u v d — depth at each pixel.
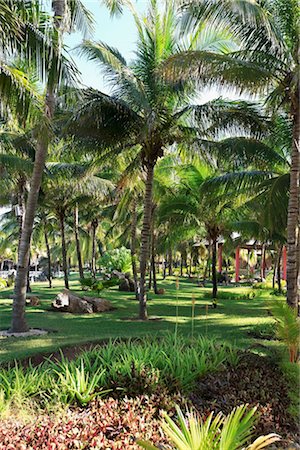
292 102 10.36
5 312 15.39
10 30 7.06
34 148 14.59
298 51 9.98
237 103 12.60
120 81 12.40
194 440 2.66
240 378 5.51
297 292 10.33
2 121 13.34
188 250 43.03
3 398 4.37
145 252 14.17
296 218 10.47
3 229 36.00
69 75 8.09
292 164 10.55
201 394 5.03
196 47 12.63
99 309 15.98
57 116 12.94
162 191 19.41
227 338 9.71
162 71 10.41
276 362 6.32
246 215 20.56
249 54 10.59
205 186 13.95
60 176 18.73
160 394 4.55
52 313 15.16
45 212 28.80
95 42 12.17
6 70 7.38
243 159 13.27
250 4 9.34
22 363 6.90
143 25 13.27
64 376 5.04
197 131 13.29
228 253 39.31
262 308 17.53
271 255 41.38
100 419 3.85
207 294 23.05
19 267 10.96
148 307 17.45
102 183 19.53
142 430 3.69
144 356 5.63
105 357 5.69
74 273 60.09
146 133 12.09
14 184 17.73
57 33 8.01
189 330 11.27
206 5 9.66
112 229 38.62
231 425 2.77
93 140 13.27
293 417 4.63
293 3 10.36
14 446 3.26
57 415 4.00
